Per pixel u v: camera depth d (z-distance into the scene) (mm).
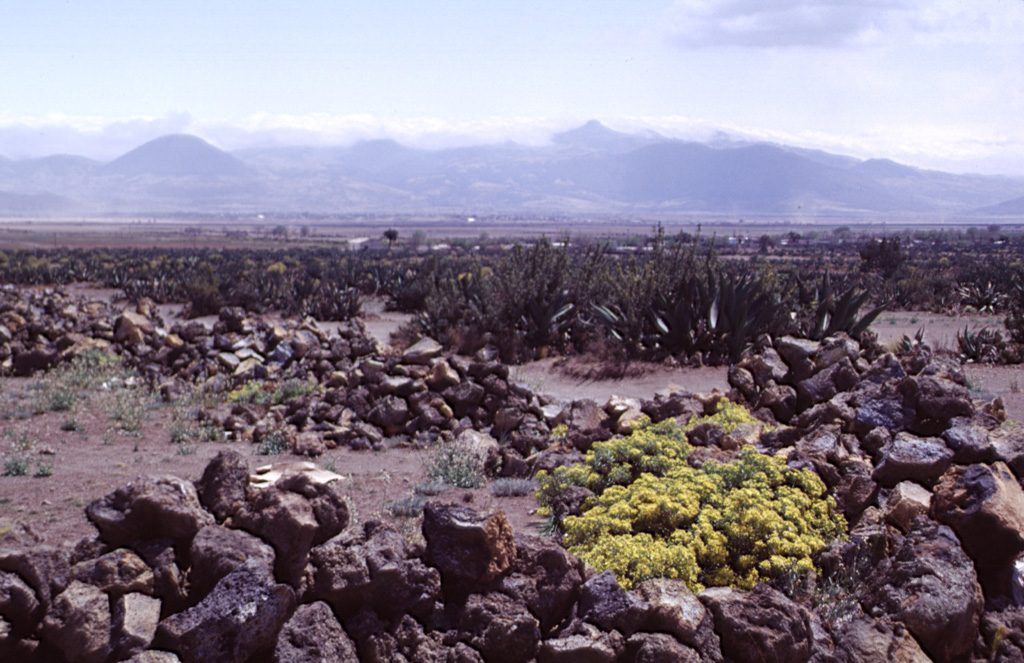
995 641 4020
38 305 23672
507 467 8891
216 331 17000
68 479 8250
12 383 15203
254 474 7859
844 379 8695
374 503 7484
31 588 3592
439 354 12289
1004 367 17641
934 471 5480
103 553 3861
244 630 3494
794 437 7227
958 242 167250
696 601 3896
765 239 141375
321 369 14945
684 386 15188
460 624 3900
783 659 3803
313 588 3844
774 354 9820
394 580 3875
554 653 3709
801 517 5488
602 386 15570
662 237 21141
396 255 107375
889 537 5051
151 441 10656
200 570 3719
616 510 5637
